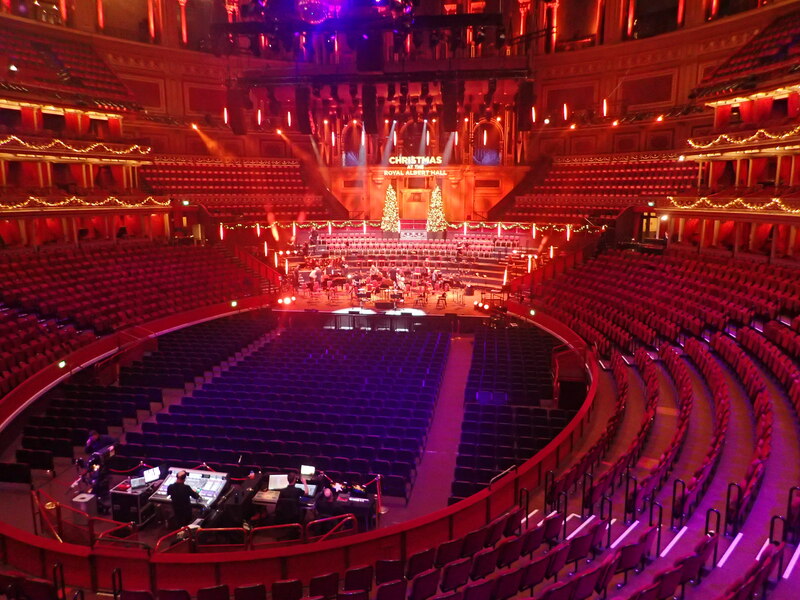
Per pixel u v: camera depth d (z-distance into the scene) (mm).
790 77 26219
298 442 16344
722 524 10781
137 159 37656
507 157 47312
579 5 44656
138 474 15336
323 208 47094
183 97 45125
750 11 34500
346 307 35219
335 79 25438
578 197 41531
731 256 29031
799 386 15531
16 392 19547
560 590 8094
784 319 21281
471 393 21078
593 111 43969
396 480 14547
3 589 8766
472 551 10578
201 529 11766
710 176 32875
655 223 38219
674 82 40000
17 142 30172
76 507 14414
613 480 12547
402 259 42656
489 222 43875
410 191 48406
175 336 29000
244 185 45531
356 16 21844
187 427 17406
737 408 16641
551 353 24859
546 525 10477
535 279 35750
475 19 21094
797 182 26844
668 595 8305
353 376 22688
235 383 22078
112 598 9992
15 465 15078
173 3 44219
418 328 32531
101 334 26438
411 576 9867
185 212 40875
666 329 23719
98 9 41125
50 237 33875
